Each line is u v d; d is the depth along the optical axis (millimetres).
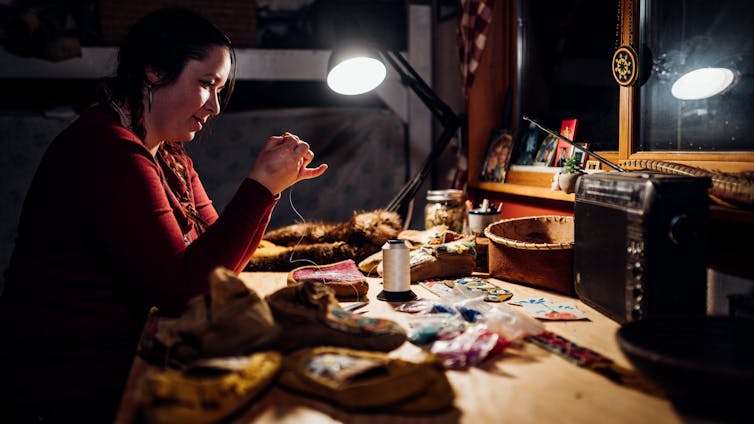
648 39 1731
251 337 947
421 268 1659
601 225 1258
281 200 3732
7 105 3688
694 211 1082
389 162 3889
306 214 3783
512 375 955
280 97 4121
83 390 1277
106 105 1376
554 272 1484
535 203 2217
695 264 1090
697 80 1537
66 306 1279
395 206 2619
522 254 1548
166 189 1445
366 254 1966
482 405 837
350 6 4043
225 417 774
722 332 926
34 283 1287
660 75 1689
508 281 1642
